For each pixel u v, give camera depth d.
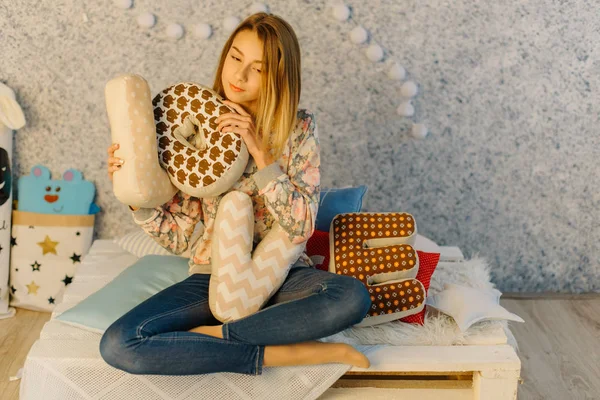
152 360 1.49
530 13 2.46
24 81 2.45
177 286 1.68
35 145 2.50
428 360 1.60
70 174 2.52
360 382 1.69
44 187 2.50
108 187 2.55
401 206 2.61
